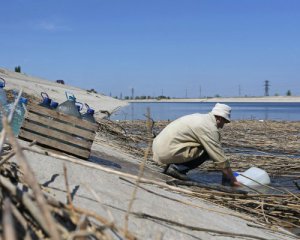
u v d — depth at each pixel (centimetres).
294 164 997
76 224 251
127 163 746
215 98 17412
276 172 940
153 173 712
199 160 721
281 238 484
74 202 354
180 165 723
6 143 439
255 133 1881
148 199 441
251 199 613
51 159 450
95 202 373
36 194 201
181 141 705
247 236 414
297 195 662
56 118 538
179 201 458
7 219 183
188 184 659
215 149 686
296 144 1446
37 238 245
